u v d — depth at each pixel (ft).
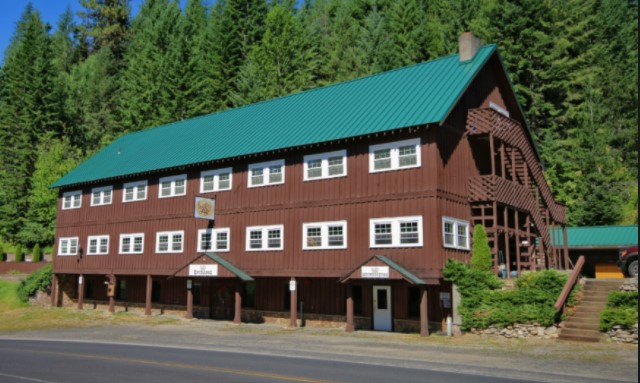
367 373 51.26
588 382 46.96
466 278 86.07
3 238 225.35
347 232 96.17
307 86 228.43
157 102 242.99
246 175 112.47
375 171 94.48
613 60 206.28
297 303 109.29
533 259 104.32
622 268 86.53
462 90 93.40
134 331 101.60
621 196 167.02
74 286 154.81
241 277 104.99
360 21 291.38
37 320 125.90
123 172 134.62
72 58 365.40
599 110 175.32
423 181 89.25
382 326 97.35
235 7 269.44
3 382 48.34
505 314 81.05
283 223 104.94
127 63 317.83
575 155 167.53
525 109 174.60
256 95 216.95
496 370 53.83
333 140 97.19
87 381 48.14
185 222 122.21
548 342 75.20
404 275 84.02
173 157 127.24
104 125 277.64
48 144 231.71
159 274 125.39
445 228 89.45
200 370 53.36
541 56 173.99
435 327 91.50
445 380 47.21
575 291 80.69
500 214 106.42
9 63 297.74
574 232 130.41
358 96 109.50
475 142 102.89
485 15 192.13
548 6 182.09
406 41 215.51
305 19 312.50
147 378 48.98
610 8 225.97
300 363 58.49
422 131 90.48
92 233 143.74
